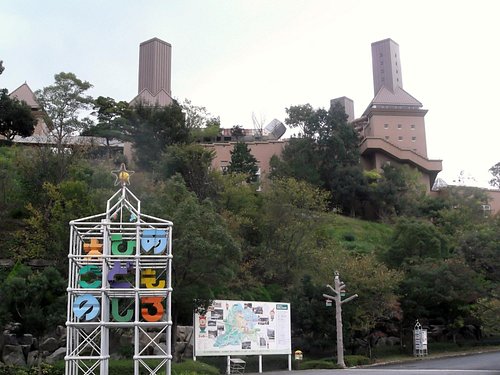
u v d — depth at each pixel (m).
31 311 23.33
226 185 44.12
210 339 27.98
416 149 82.81
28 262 31.59
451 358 35.91
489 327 35.19
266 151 71.81
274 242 42.47
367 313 37.53
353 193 67.12
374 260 42.47
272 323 29.98
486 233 35.47
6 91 55.91
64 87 52.97
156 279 16.39
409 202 69.50
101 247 16.23
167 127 51.28
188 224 27.83
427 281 41.97
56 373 23.44
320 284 36.44
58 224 29.86
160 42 103.75
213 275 28.03
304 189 46.16
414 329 40.28
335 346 35.75
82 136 52.41
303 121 70.94
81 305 15.55
